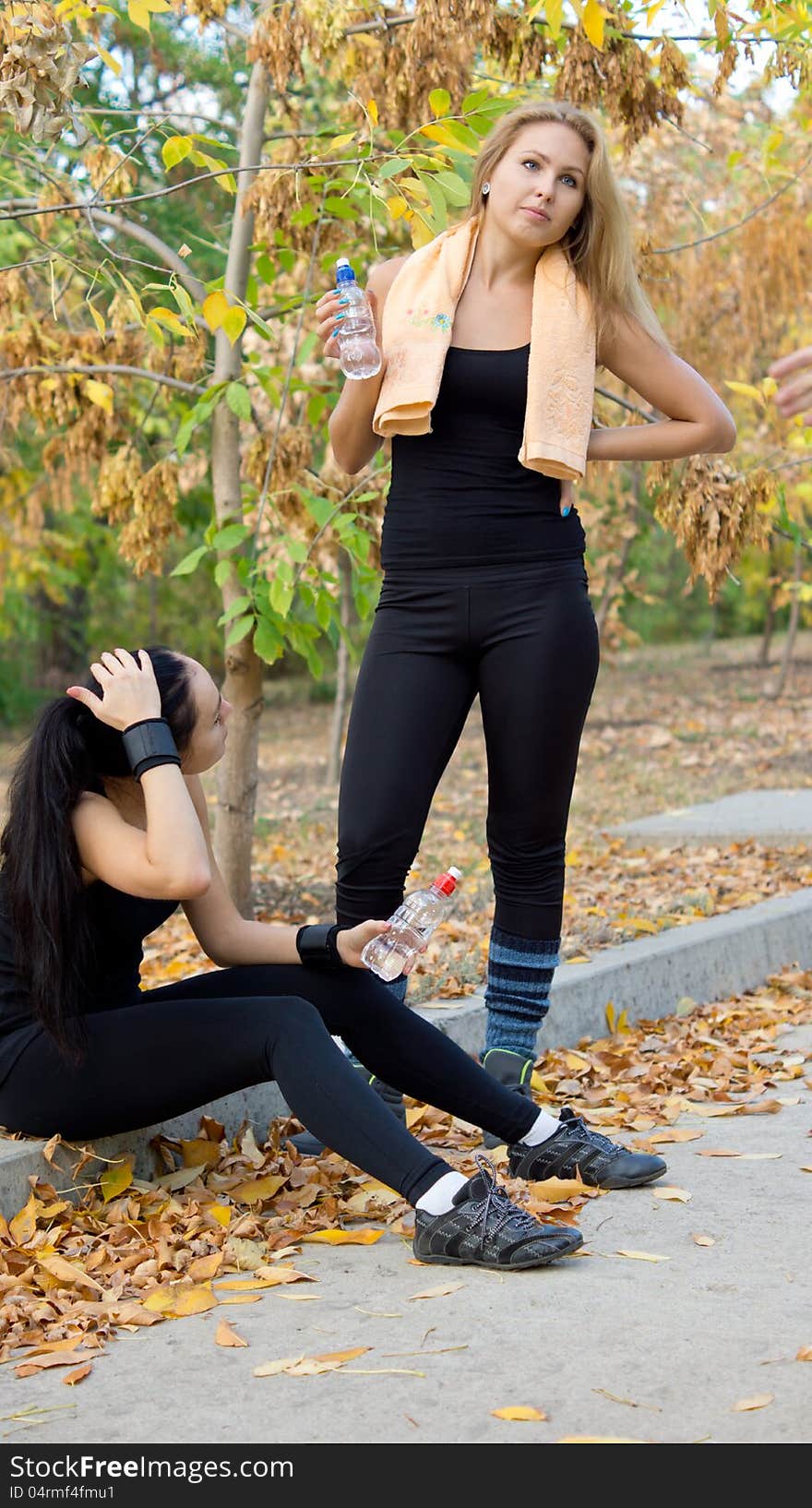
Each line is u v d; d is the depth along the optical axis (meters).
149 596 16.78
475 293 3.16
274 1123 3.43
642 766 10.73
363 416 3.29
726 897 6.14
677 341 9.62
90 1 3.80
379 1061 3.01
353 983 3.00
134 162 4.96
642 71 4.74
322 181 4.55
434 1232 2.66
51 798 2.79
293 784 10.95
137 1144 3.15
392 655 3.19
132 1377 2.24
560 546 3.16
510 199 3.08
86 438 5.51
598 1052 4.28
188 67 6.36
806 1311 2.39
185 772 2.99
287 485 5.40
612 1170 3.08
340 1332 2.38
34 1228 2.76
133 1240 2.79
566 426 3.07
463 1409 2.07
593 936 5.14
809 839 7.37
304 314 4.88
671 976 4.95
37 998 2.78
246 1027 2.75
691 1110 3.81
